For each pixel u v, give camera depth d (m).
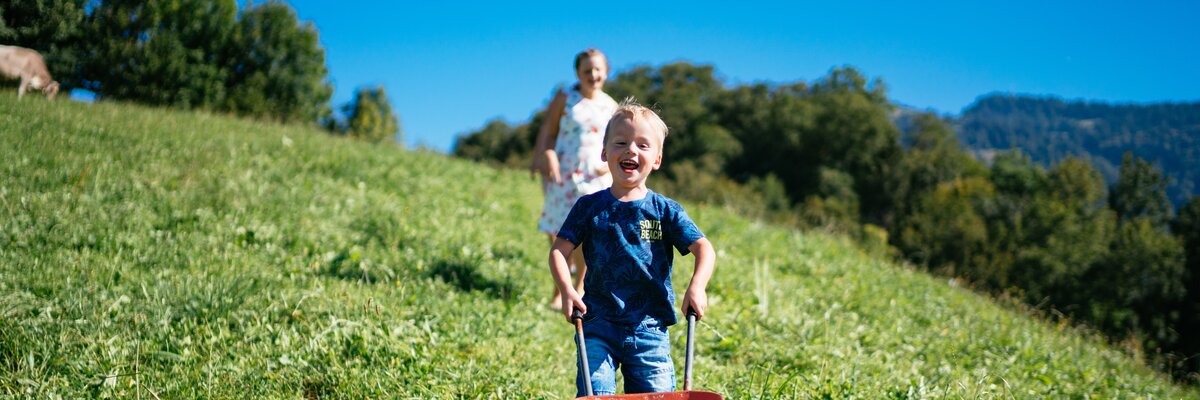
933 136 88.81
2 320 4.73
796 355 6.27
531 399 4.84
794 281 9.85
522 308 7.04
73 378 4.33
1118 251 50.56
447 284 7.15
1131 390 7.43
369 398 4.53
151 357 4.66
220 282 5.79
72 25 16.19
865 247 14.91
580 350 3.59
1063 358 8.24
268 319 5.44
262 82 32.09
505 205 12.49
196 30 27.47
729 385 5.26
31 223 6.82
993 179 78.44
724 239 11.91
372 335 5.26
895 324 8.38
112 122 12.02
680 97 82.62
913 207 70.19
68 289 5.45
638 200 3.96
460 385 4.79
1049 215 57.50
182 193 8.58
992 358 7.49
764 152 82.75
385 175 12.29
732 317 7.32
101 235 6.80
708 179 70.19
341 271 6.95
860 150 82.25
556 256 3.85
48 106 12.23
